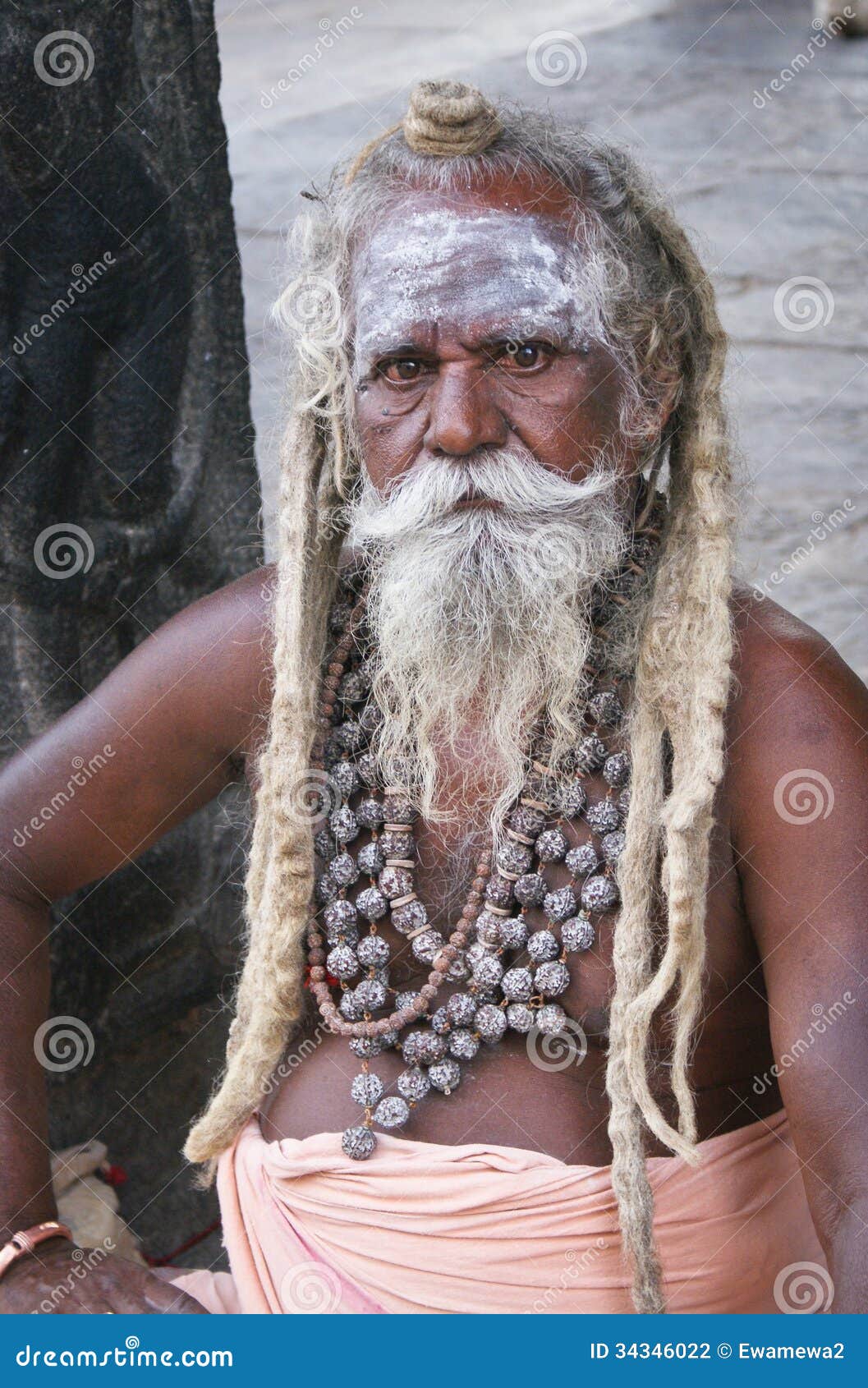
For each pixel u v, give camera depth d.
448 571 1.29
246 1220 1.38
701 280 1.41
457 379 1.28
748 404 4.32
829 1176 1.20
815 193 5.84
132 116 1.80
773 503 3.83
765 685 1.30
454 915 1.35
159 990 2.08
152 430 1.91
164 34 1.82
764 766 1.28
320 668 1.42
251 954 1.43
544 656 1.32
